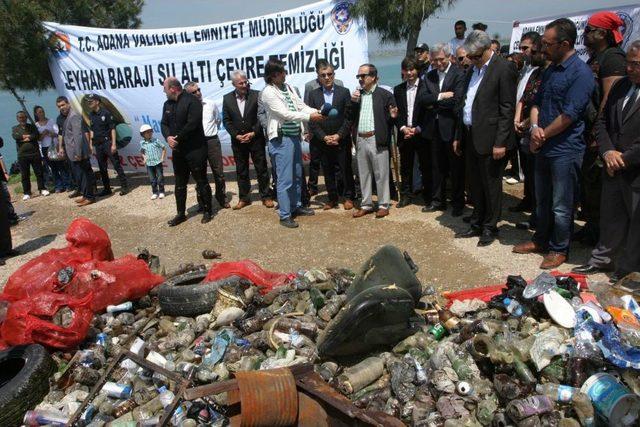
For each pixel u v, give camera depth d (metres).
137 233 7.95
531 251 5.76
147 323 4.91
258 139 8.16
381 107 6.96
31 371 3.97
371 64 6.91
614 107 4.69
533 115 5.37
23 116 10.66
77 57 10.62
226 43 9.72
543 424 3.05
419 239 6.52
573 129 4.97
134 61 10.27
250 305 4.73
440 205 7.42
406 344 3.99
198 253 6.92
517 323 3.98
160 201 9.55
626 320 3.83
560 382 3.40
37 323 4.45
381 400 3.55
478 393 3.41
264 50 9.56
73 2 12.13
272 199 8.70
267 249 6.77
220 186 8.58
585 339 3.55
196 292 4.82
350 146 7.77
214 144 8.44
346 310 3.83
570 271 5.18
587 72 4.80
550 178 5.32
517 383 3.35
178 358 4.18
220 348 4.14
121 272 5.19
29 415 3.67
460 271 5.58
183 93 7.47
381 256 4.65
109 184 10.66
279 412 2.99
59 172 10.98
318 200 8.60
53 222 9.05
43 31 10.67
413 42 8.98
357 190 8.64
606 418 3.02
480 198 6.18
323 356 4.02
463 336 3.89
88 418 3.67
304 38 9.27
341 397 3.05
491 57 5.63
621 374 3.32
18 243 8.16
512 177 8.68
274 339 4.21
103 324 4.89
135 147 10.88
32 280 5.09
